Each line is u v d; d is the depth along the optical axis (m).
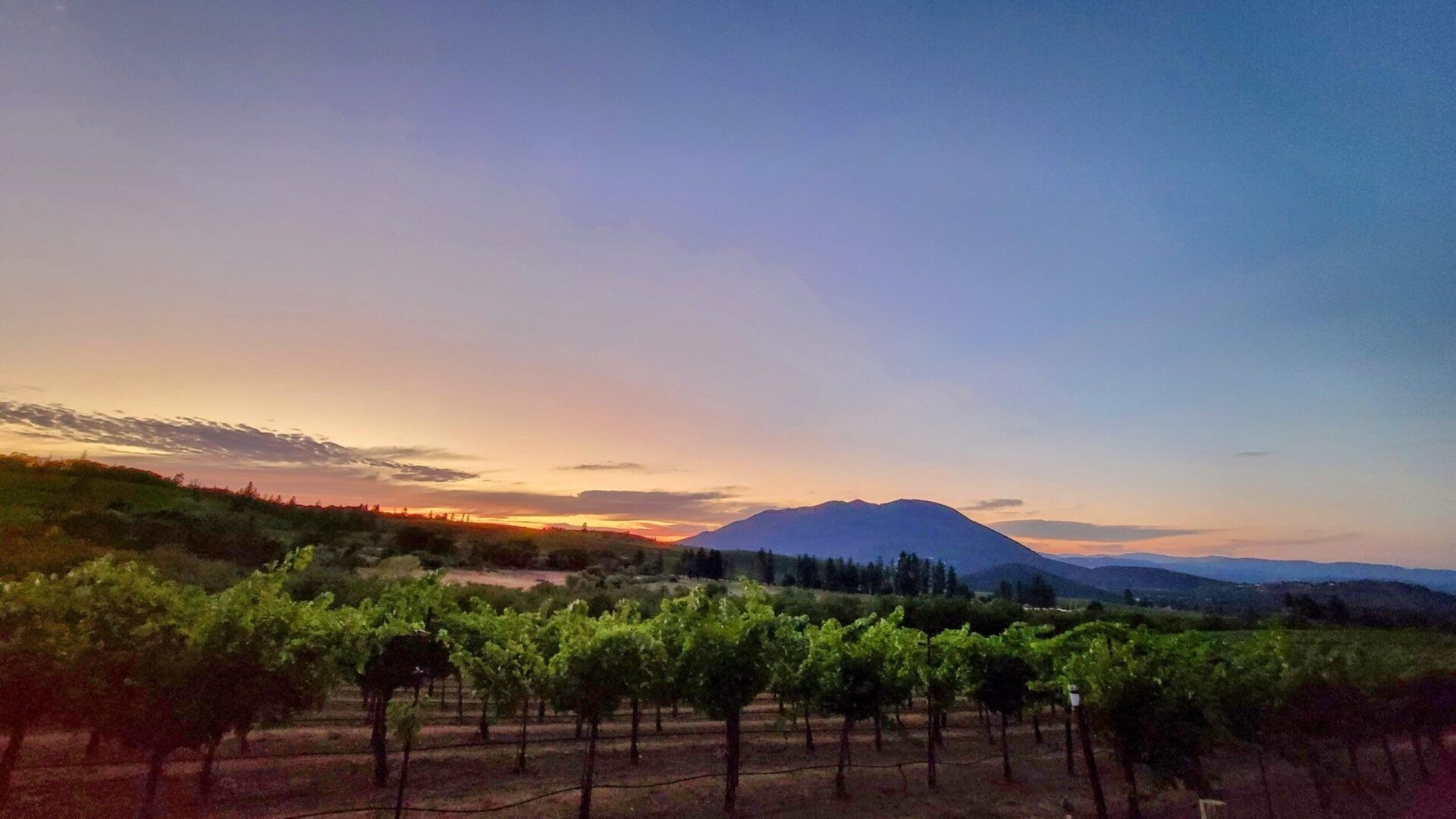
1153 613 91.25
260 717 13.42
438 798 17.53
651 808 17.94
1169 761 17.28
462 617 20.44
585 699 16.14
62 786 16.27
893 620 22.81
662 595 54.81
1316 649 22.48
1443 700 24.42
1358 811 21.06
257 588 13.42
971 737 31.09
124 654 12.38
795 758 24.41
